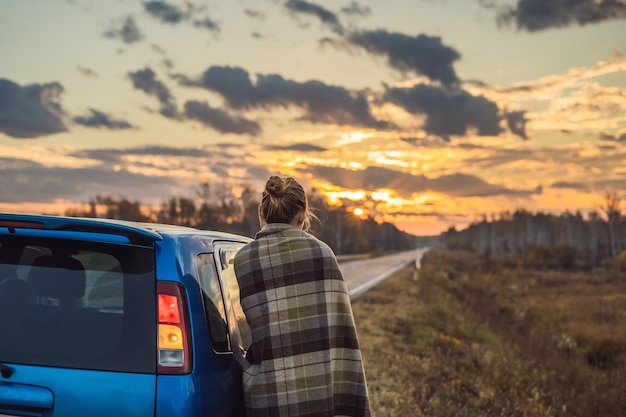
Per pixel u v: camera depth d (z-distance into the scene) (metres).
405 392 8.29
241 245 4.06
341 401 3.24
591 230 174.25
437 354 11.66
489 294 33.62
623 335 19.20
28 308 2.87
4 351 2.78
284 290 3.15
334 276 3.24
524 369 12.40
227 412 3.05
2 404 2.72
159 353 2.77
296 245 3.21
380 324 14.80
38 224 2.86
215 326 3.10
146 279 2.86
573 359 15.29
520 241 174.50
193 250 3.12
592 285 48.69
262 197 3.38
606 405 10.25
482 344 14.75
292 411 3.06
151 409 2.71
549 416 9.02
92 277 2.88
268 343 3.10
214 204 91.25
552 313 26.62
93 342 2.78
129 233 2.83
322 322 3.16
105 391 2.72
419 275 38.16
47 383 2.72
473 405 8.54
